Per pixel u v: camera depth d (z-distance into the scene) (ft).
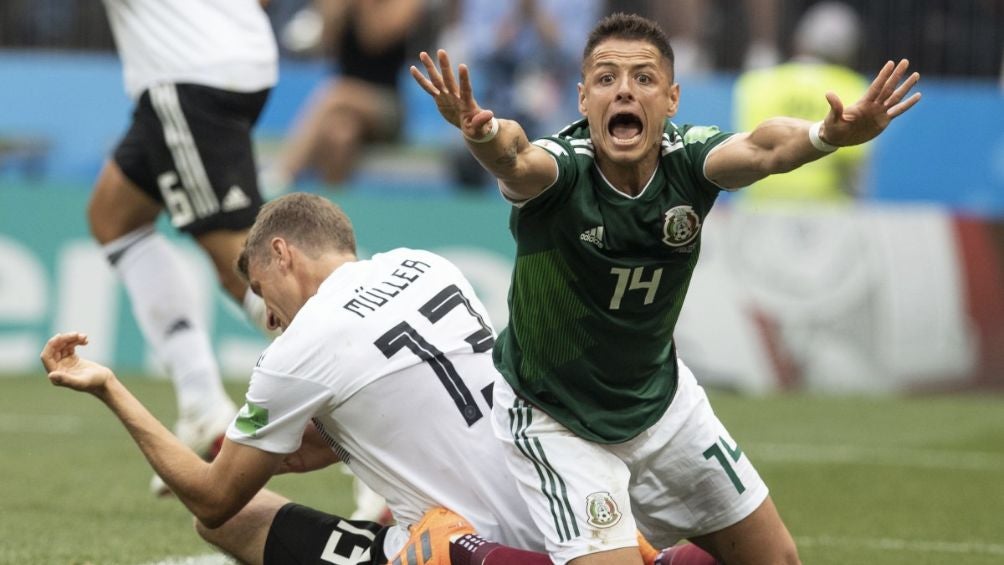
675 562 46.55
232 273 66.33
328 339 43.19
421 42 139.13
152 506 63.98
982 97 137.80
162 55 65.62
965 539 61.26
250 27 67.26
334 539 44.60
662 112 41.11
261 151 136.36
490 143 38.24
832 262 116.67
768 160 39.50
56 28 140.36
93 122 134.72
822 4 143.74
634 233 41.11
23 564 51.49
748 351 115.75
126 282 67.05
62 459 76.48
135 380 110.93
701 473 44.29
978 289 117.60
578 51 137.80
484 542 41.57
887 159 138.00
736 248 116.47
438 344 44.39
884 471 79.92
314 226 45.85
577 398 42.98
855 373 116.57
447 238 117.08
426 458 43.93
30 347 115.14
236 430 43.45
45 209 115.96
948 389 116.88
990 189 137.49
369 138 133.18
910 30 142.82
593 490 41.91
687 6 143.13
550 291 42.01
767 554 45.14
